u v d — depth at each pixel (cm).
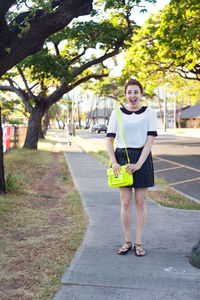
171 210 574
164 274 301
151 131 343
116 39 1566
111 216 527
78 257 343
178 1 1212
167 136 3631
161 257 344
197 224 479
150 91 2105
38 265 329
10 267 325
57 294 267
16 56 605
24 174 967
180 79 2188
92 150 1895
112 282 285
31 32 593
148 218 515
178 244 387
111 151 346
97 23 1528
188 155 1658
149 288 274
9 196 647
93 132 5416
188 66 1529
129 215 355
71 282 286
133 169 330
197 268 315
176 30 1234
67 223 491
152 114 346
